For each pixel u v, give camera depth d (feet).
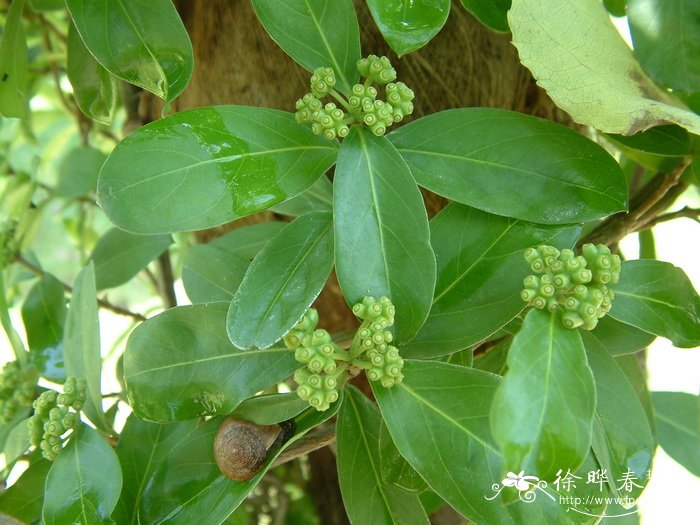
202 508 0.62
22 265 1.06
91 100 0.78
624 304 0.63
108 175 0.56
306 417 0.62
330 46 0.64
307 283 0.59
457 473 0.55
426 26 0.59
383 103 0.60
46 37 1.15
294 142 0.62
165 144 0.58
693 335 0.63
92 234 1.32
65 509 0.62
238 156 0.60
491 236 0.63
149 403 0.61
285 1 0.64
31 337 0.87
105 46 0.64
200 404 0.61
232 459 0.60
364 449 0.66
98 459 0.64
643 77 0.65
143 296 1.65
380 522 0.64
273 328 0.57
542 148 0.63
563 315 0.54
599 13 0.66
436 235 0.63
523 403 0.49
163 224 0.56
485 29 0.79
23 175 1.23
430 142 0.64
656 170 0.76
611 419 0.64
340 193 0.59
